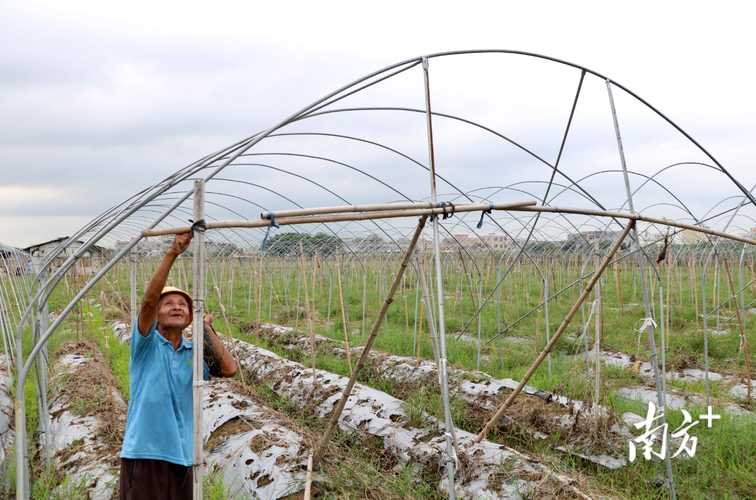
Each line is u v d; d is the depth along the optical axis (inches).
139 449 145.3
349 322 626.8
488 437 271.3
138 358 152.7
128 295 849.5
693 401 310.0
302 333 527.8
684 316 582.6
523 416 272.2
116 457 224.5
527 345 474.6
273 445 227.3
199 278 135.2
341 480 206.2
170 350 157.0
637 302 735.7
